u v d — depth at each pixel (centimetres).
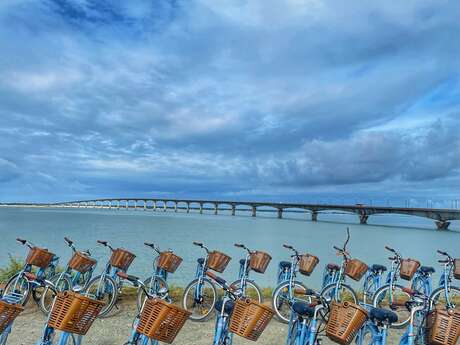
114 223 7362
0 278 1027
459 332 485
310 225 9406
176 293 988
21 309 423
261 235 5328
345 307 473
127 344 476
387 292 797
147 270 1869
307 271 838
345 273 863
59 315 432
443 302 948
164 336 443
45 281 468
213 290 796
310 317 494
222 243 3916
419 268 895
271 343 691
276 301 787
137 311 803
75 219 8931
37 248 759
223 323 497
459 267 848
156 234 4950
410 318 506
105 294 768
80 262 772
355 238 5719
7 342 631
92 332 693
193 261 2292
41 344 444
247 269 830
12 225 6247
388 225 11525
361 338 535
